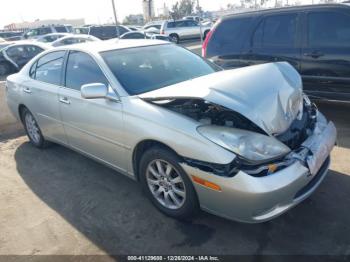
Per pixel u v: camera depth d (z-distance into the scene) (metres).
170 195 2.97
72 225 3.09
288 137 2.75
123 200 3.43
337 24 4.76
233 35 5.72
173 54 4.00
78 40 15.24
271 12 5.34
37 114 4.50
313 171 2.66
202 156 2.53
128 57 3.65
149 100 2.96
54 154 4.72
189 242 2.76
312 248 2.60
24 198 3.62
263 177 2.41
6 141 5.44
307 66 5.04
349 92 4.78
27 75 4.70
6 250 2.82
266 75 2.97
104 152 3.51
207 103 2.75
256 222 2.50
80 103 3.59
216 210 2.63
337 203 3.11
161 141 2.77
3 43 15.08
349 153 4.10
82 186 3.78
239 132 2.55
